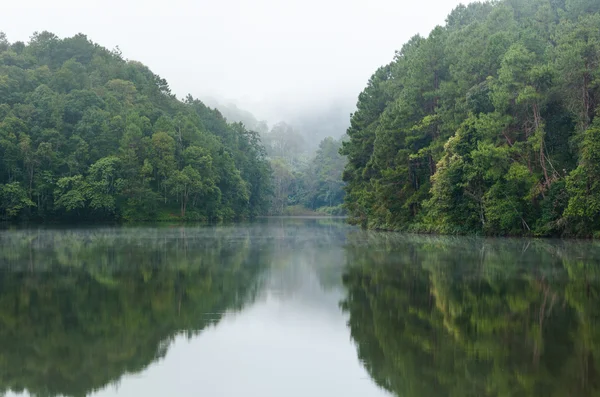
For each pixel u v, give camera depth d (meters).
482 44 57.03
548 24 78.44
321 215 177.62
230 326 14.63
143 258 31.16
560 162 48.53
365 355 11.91
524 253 32.53
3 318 15.40
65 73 111.44
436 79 62.91
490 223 49.25
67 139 95.56
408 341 12.89
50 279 22.69
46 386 10.10
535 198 48.16
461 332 13.62
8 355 11.95
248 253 34.75
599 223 43.38
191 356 11.98
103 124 97.88
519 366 10.84
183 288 20.61
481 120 47.38
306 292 19.73
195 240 47.50
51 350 12.33
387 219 65.38
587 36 48.00
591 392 9.35
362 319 15.28
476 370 10.64
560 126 49.50
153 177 99.12
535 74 45.19
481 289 19.80
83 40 140.50
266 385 10.18
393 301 17.81
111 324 14.83
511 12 73.88
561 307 16.52
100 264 28.06
